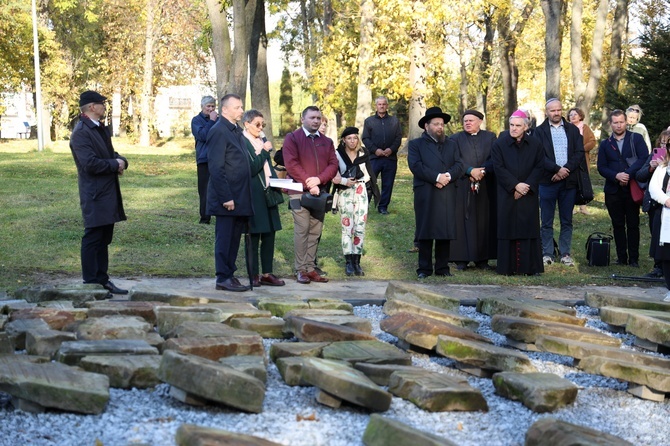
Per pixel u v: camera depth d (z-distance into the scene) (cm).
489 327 781
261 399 489
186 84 5041
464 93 3903
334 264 1142
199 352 564
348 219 1052
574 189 1180
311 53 3594
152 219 1412
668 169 900
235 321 693
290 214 1578
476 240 1126
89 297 791
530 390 532
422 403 512
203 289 915
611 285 1045
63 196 1702
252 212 907
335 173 997
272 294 890
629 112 1203
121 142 4894
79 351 550
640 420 530
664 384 566
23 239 1205
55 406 468
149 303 729
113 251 1159
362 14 2362
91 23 4975
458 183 1118
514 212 1082
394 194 1905
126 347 564
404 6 2148
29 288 796
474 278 1052
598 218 1612
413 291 815
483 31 3450
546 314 761
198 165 1396
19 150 3500
